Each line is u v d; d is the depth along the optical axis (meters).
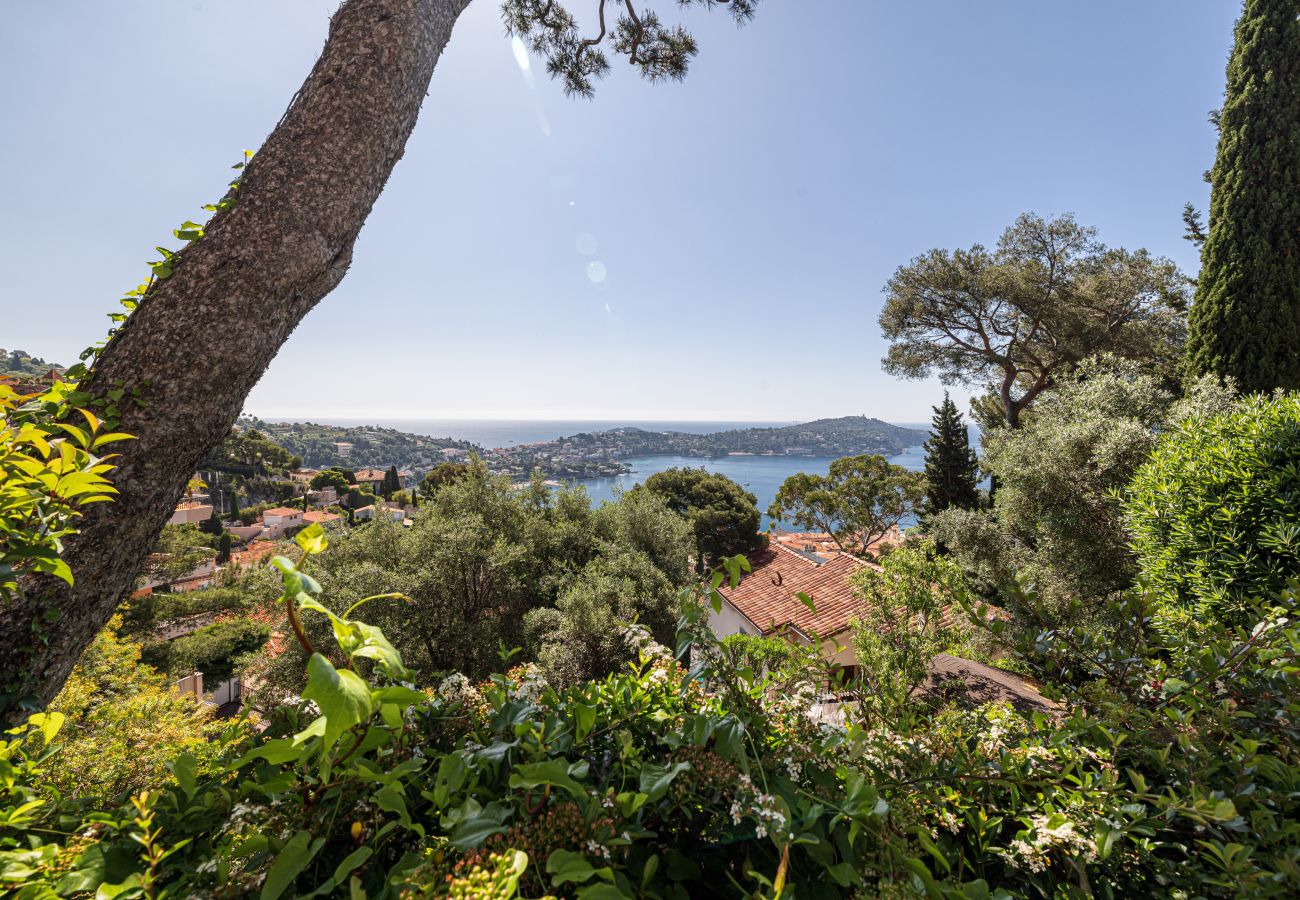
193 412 1.67
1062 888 0.88
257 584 8.20
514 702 1.01
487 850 0.71
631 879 0.78
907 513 23.03
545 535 11.14
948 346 15.32
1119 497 5.02
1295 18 6.22
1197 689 1.17
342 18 2.13
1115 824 0.89
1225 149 6.59
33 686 1.41
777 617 9.88
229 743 0.98
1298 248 6.10
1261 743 1.03
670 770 0.81
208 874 0.72
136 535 1.60
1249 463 2.97
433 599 8.88
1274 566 2.73
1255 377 6.20
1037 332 13.81
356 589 7.93
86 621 1.53
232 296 1.72
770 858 0.84
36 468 1.06
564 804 0.76
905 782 1.02
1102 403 6.40
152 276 1.76
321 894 0.71
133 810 0.79
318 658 0.66
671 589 9.42
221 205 1.86
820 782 0.95
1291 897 0.72
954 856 0.95
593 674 7.74
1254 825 0.83
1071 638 1.33
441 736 1.04
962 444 17.55
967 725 1.29
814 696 1.15
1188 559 3.14
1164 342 12.25
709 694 1.14
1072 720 1.12
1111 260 12.95
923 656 3.64
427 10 2.28
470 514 10.22
